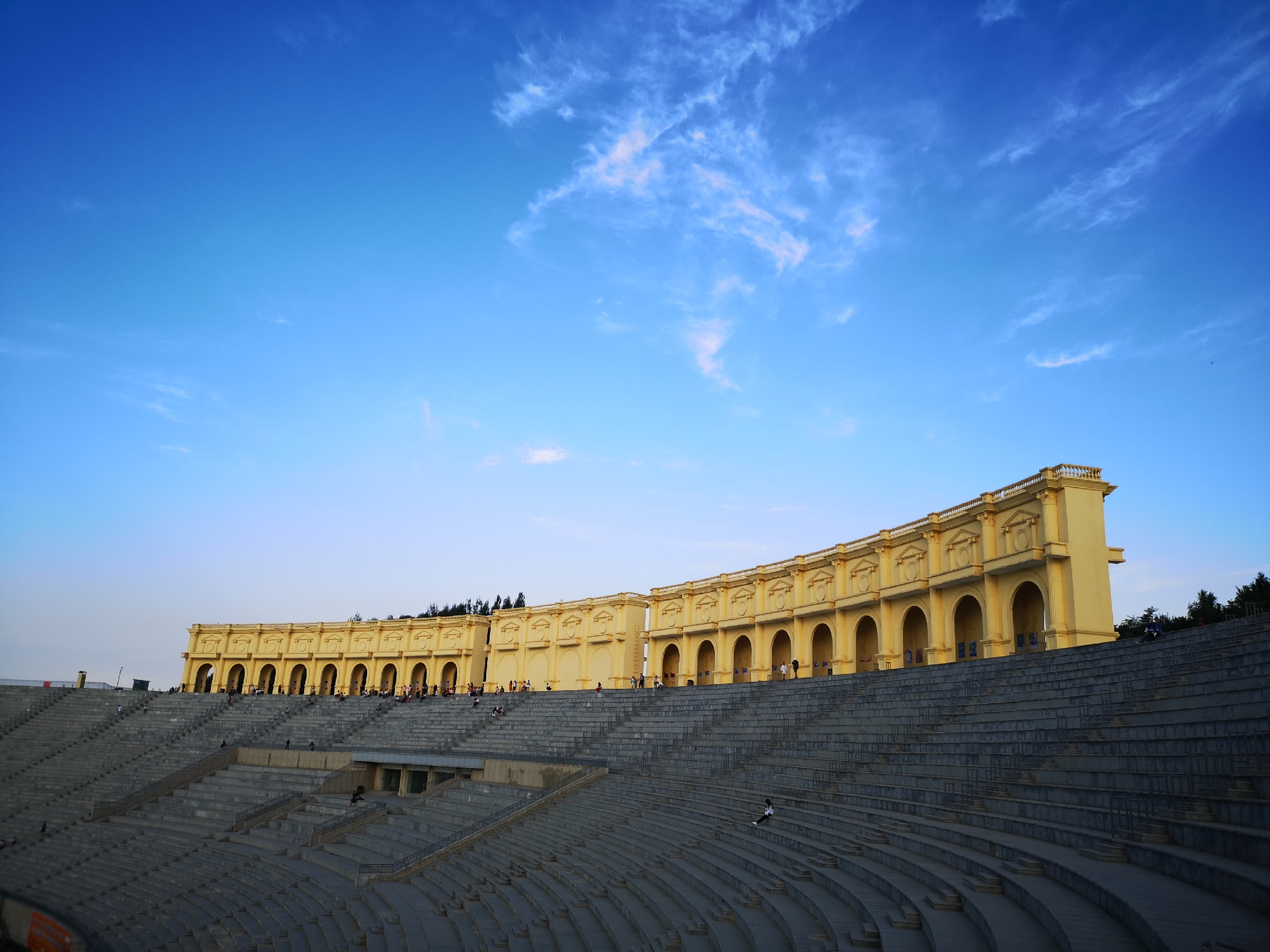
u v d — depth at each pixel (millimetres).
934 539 47719
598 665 76500
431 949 26047
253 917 34938
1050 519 40031
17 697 82250
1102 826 18125
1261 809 15141
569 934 24328
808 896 19500
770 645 60938
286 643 99500
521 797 44062
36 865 48156
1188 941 10844
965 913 15531
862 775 29797
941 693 35062
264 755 61844
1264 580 59031
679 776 38875
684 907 22703
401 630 94062
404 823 45094
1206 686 23188
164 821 52594
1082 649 31422
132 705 79250
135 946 35250
